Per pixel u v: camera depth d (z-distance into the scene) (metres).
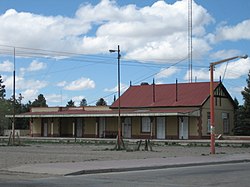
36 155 31.73
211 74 34.88
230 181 17.41
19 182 16.95
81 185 16.14
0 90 118.75
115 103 68.25
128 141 56.09
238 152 37.78
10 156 30.52
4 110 88.81
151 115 59.41
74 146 48.09
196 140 54.66
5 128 88.56
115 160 26.81
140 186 15.93
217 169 23.14
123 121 65.44
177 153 35.34
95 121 68.75
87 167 22.03
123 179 18.27
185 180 17.83
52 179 18.20
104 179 18.28
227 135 62.91
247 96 66.31
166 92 65.88
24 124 98.06
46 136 72.94
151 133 61.94
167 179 18.20
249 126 64.69
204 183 16.81
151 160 27.03
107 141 57.28
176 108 61.38
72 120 72.31
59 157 29.58
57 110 74.62
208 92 61.91
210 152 36.47
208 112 61.16
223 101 64.12
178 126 60.53
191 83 65.62
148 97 66.38
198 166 25.34
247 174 20.23
